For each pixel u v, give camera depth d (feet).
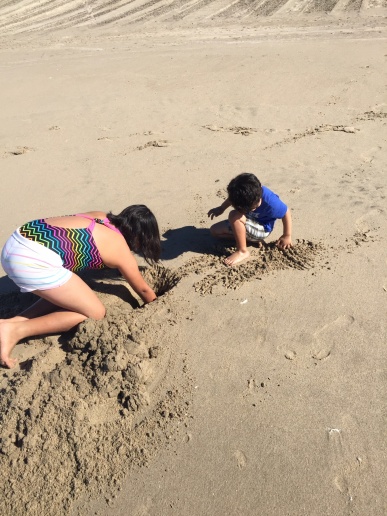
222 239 14.32
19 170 20.53
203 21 47.57
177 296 11.94
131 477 8.17
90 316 10.93
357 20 42.06
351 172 17.54
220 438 8.60
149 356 10.24
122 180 18.86
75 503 7.93
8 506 7.97
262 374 9.68
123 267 11.37
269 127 22.72
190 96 28.04
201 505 7.72
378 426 8.49
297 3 49.52
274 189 16.76
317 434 8.48
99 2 58.75
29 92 31.53
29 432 8.65
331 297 11.46
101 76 33.55
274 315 11.09
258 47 37.09
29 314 11.37
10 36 50.16
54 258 10.62
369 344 10.07
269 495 7.72
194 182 18.15
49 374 9.62
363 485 7.69
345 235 13.76
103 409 9.17
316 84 27.71
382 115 22.71
